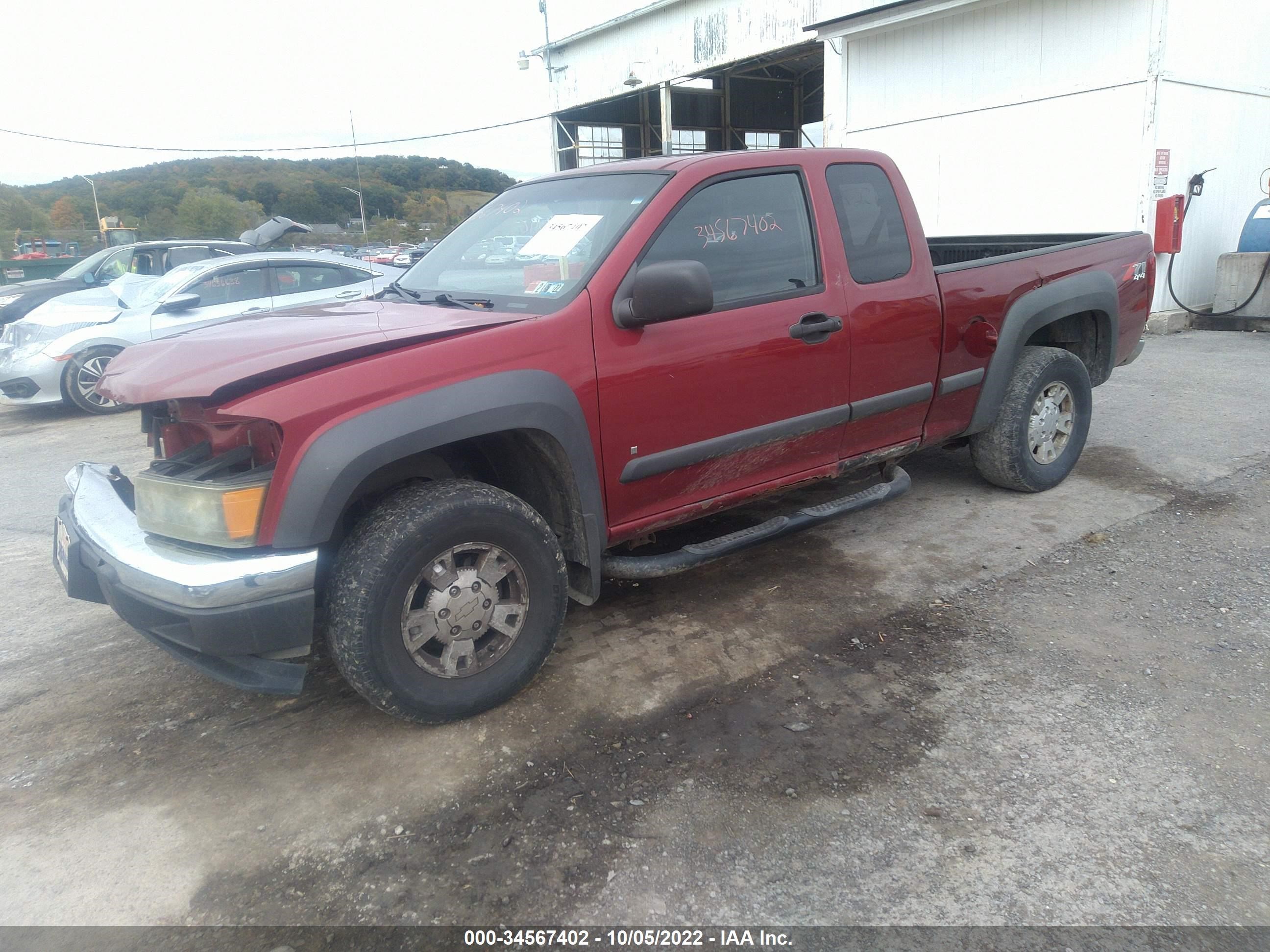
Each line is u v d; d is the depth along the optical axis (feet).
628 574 10.71
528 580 9.65
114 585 8.84
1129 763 8.48
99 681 11.07
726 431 10.97
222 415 8.15
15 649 12.07
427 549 8.77
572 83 65.26
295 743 9.49
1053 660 10.41
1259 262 31.30
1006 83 34.71
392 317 10.34
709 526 15.08
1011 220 35.65
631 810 8.15
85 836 8.16
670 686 10.25
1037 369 14.92
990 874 7.20
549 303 9.95
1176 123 31.09
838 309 11.76
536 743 9.23
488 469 10.65
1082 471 17.08
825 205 11.89
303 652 8.54
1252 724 9.00
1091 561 13.10
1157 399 22.20
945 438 14.20
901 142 39.42
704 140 79.66
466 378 8.85
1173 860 7.26
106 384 9.70
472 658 9.46
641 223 10.25
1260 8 33.65
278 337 9.37
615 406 9.93
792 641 11.20
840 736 9.14
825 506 12.58
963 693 9.82
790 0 47.06
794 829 7.82
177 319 29.07
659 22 56.39
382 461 8.35
